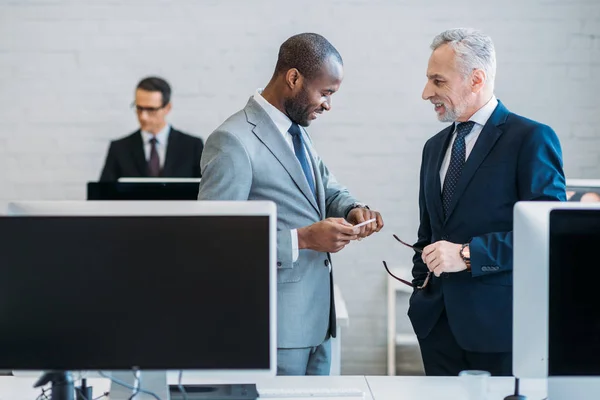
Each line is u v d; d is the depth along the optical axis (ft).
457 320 7.45
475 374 5.84
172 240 5.25
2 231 5.25
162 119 13.60
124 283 5.25
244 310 5.24
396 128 13.85
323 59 7.37
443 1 13.71
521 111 13.82
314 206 7.54
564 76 13.75
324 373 7.71
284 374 7.34
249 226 5.25
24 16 13.75
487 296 7.36
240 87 13.84
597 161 13.83
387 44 13.76
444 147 7.89
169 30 13.76
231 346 5.25
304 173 7.61
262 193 7.35
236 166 7.16
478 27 13.73
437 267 7.17
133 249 5.25
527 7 13.69
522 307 5.37
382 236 13.97
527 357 5.35
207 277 5.24
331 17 13.74
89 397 5.89
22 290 5.25
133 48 13.79
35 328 5.26
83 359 5.26
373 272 13.99
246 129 7.38
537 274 5.32
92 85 13.83
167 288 5.25
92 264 5.25
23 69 13.80
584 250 5.30
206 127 13.83
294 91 7.42
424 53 13.76
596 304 5.29
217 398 5.97
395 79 13.80
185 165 13.62
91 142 13.88
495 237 7.14
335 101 13.82
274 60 13.82
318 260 7.53
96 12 13.75
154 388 5.76
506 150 7.39
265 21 13.78
